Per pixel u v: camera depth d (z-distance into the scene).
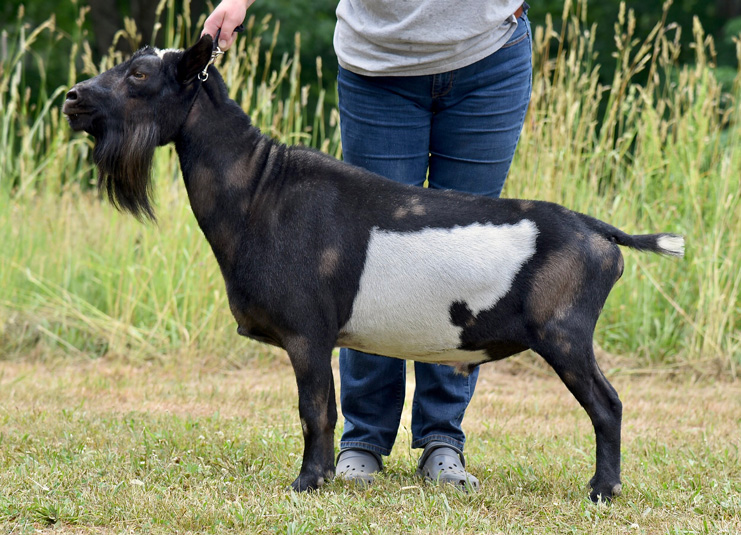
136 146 3.90
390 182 3.99
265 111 8.16
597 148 8.16
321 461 3.99
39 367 7.52
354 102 4.35
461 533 3.51
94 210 9.09
